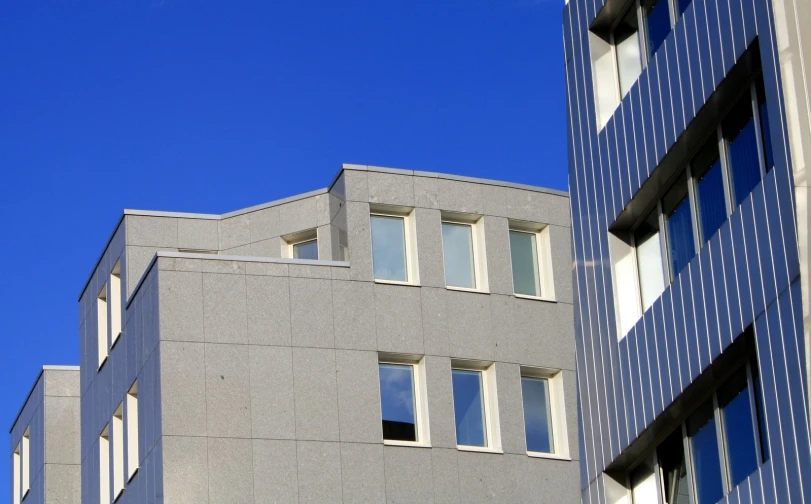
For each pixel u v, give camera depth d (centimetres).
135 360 4659
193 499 4247
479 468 4475
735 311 2905
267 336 4466
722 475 3009
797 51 2720
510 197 4825
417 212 4694
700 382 3058
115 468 4769
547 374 4694
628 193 3391
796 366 2664
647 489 3356
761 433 2878
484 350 4616
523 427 4572
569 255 4828
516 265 4800
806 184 2673
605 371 3456
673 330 3150
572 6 3769
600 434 3469
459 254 4753
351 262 4597
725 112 3058
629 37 3553
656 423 3219
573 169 3709
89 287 5394
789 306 2702
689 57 3130
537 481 4519
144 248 5028
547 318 4725
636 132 3369
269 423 4372
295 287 4538
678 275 3147
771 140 2791
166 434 4303
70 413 5778
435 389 4522
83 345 5381
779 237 2753
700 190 3166
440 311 4619
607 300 3466
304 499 4312
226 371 4403
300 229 5012
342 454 4381
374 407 4462
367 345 4522
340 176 4738
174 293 4466
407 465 4419
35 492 5778
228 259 4528
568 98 3769
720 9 2995
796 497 2656
